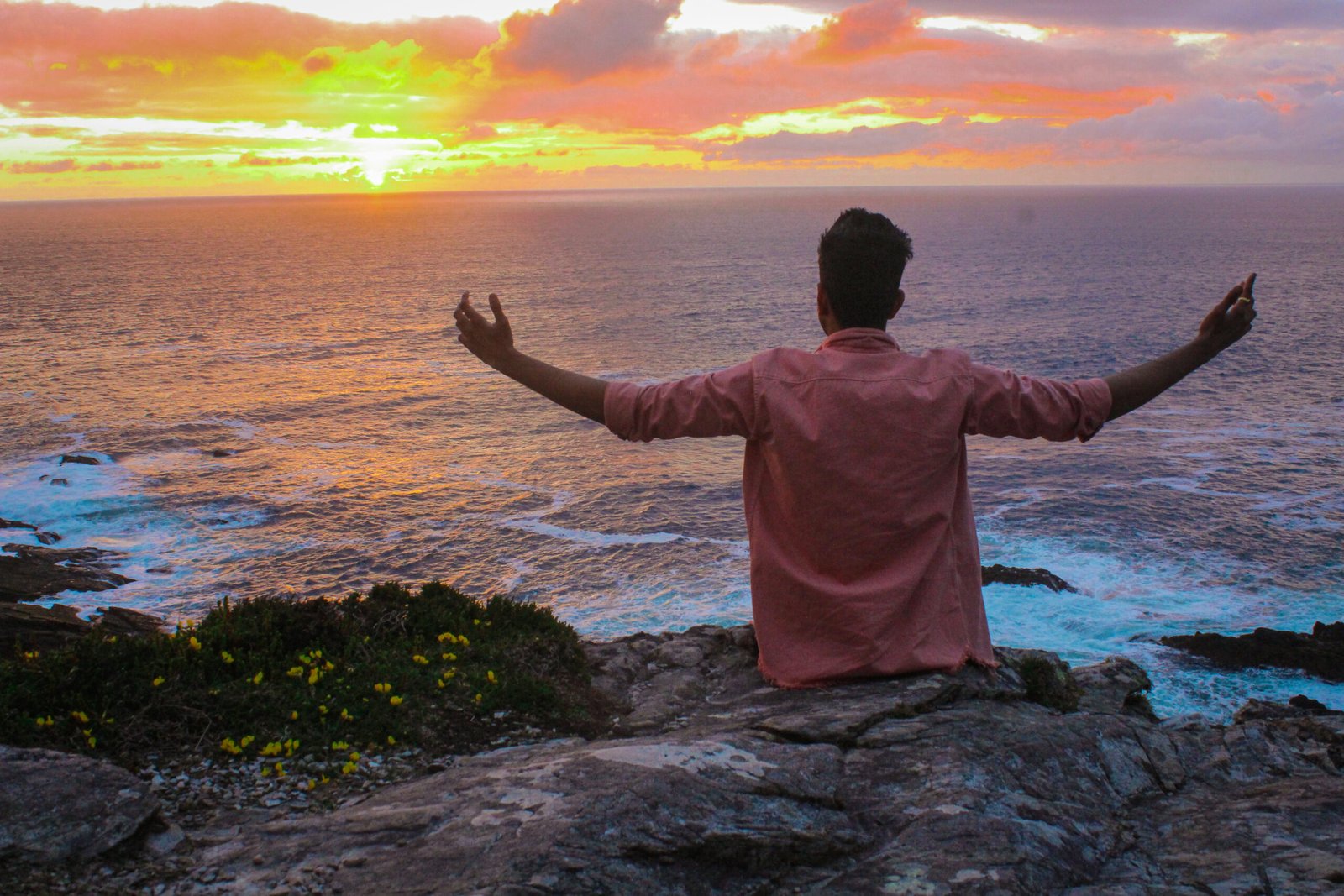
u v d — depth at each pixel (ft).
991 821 8.55
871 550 10.40
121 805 9.55
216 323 410.93
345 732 13.65
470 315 9.77
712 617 103.91
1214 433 185.37
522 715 14.69
